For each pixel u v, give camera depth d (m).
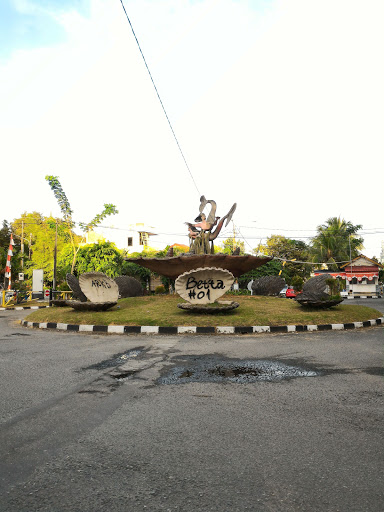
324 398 4.39
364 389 4.75
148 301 15.14
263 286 19.22
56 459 2.92
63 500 2.39
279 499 2.38
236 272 16.95
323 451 3.04
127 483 2.58
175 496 2.42
